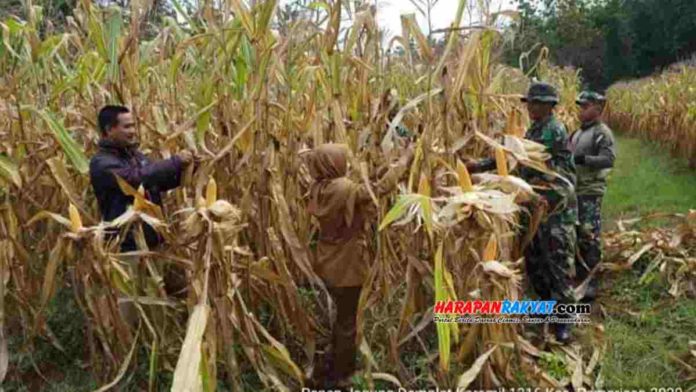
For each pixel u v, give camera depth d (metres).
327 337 3.51
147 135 3.61
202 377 2.34
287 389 2.91
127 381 3.01
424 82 3.33
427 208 2.30
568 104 9.73
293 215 3.37
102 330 2.98
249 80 3.10
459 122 3.16
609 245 5.11
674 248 4.77
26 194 3.55
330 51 3.11
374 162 3.23
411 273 2.96
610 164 4.43
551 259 3.67
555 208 3.57
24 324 3.46
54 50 3.57
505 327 2.93
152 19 3.76
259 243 3.29
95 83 3.61
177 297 3.46
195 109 3.32
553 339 3.61
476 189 2.50
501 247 2.98
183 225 2.67
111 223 2.70
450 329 2.86
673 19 33.78
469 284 2.88
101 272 2.72
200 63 3.16
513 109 3.45
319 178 3.07
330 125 3.55
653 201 7.43
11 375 3.43
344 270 3.04
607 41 34.41
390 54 3.38
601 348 3.57
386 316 3.34
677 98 10.73
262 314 3.52
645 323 3.99
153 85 3.69
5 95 3.48
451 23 2.75
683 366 3.40
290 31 3.03
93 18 3.22
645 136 13.53
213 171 3.20
